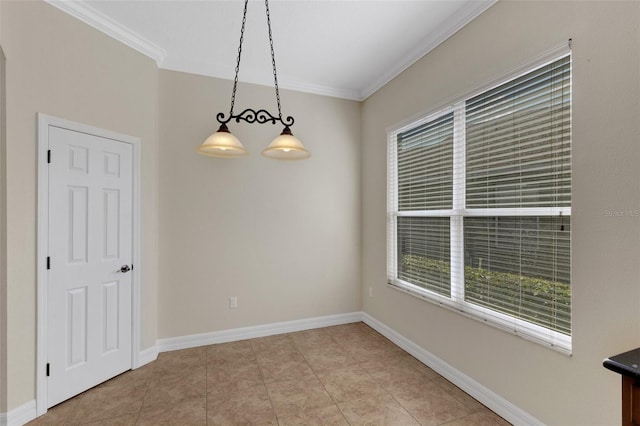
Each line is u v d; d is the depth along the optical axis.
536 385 1.73
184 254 2.97
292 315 3.41
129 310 2.54
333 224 3.60
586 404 1.49
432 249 2.63
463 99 2.24
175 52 2.83
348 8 2.20
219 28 2.46
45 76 2.02
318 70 3.15
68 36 2.14
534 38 1.73
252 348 2.96
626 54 1.35
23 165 1.92
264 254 3.29
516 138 1.89
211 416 1.97
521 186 1.86
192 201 3.00
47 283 2.03
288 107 3.38
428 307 2.61
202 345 3.03
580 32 1.52
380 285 3.34
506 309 1.96
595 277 1.47
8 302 1.86
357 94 3.67
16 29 1.88
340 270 3.63
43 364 2.00
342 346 3.01
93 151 2.29
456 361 2.30
